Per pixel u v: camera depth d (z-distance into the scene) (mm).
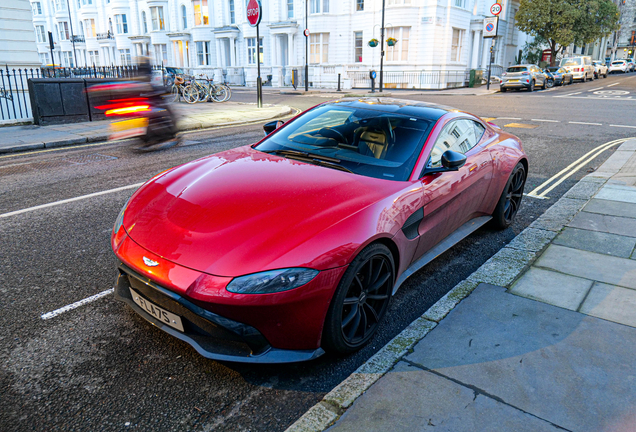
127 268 2463
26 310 2945
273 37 33375
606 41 69875
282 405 2225
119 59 46375
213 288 2135
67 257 3736
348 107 3863
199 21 37656
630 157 7648
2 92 14148
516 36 39062
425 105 3945
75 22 51844
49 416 2090
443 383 2305
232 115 14047
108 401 2199
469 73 31266
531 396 2223
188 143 9289
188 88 19672
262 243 2266
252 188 2734
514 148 4547
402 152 3227
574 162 7629
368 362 2465
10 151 8508
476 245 4293
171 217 2541
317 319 2301
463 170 3576
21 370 2389
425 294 3373
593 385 2309
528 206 5434
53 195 5500
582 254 3875
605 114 14133
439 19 27688
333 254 2287
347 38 30797
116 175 6555
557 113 14383
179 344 2654
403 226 2809
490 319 2887
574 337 2707
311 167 3078
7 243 3994
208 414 2145
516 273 3506
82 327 2785
